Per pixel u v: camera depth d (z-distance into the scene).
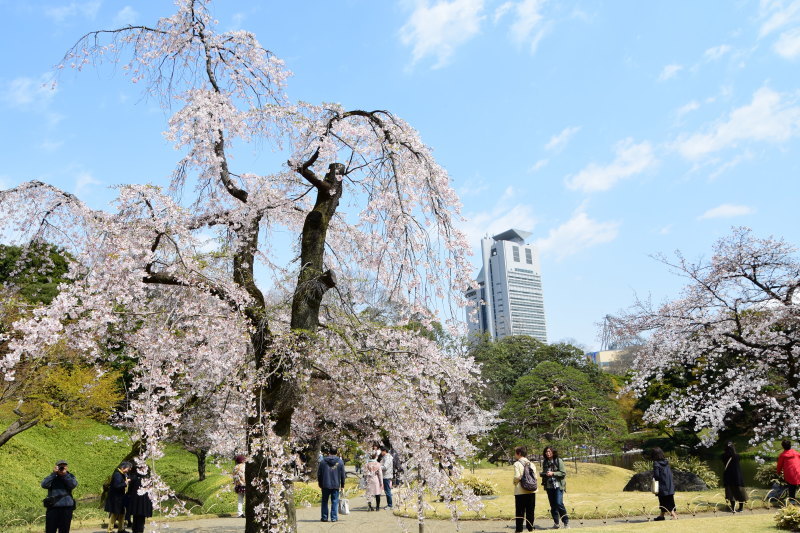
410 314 8.33
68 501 8.48
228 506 14.66
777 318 13.57
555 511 9.79
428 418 7.14
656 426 31.98
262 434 7.05
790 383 13.41
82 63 7.82
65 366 16.41
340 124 8.59
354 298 9.65
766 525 8.30
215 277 8.70
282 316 9.70
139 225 7.61
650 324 14.60
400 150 8.60
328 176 8.79
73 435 29.08
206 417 9.40
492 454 20.77
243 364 7.53
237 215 9.00
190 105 8.65
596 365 42.72
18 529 11.36
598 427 26.81
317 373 7.84
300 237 10.32
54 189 8.09
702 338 13.98
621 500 12.88
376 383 7.27
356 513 12.76
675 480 15.48
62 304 6.33
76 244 8.45
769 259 13.48
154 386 7.02
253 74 9.92
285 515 7.28
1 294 8.83
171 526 10.95
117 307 7.49
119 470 9.08
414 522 11.12
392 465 13.61
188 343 7.98
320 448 13.91
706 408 13.30
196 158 8.91
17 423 16.08
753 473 20.83
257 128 9.49
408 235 8.31
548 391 27.80
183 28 9.11
